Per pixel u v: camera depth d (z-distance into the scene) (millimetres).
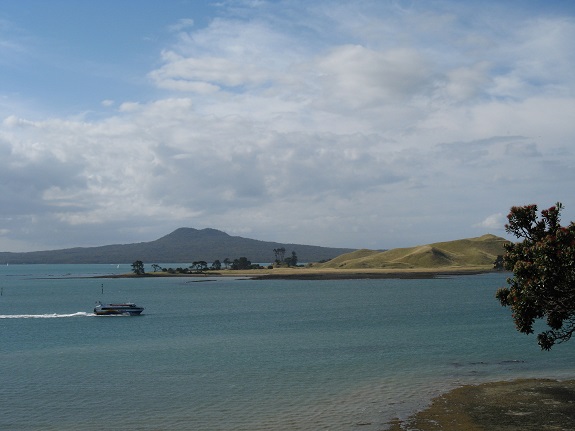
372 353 53156
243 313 102625
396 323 80688
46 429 30250
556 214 34438
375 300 131125
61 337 71312
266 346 59500
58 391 38812
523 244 35000
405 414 31484
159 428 30109
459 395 35406
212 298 147375
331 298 140375
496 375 41500
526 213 34656
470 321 82062
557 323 34406
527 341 59156
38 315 105625
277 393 37375
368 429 28922
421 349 54969
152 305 126188
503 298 35719
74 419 32000
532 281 31625
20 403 35562
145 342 65000
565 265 30484
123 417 32250
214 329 77875
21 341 67500
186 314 103188
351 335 67562
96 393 38094
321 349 56469
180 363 49625
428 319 85812
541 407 32062
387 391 37156
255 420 31188
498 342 58719
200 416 32250
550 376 40781
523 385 37781
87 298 156250
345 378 41750
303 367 46594
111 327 83125
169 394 37594
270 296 152125
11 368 48031
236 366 47656
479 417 30359
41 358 53594
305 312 102125
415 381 40062
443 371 43469
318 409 33156
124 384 40875
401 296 144625
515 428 28250
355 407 33344
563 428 28094
